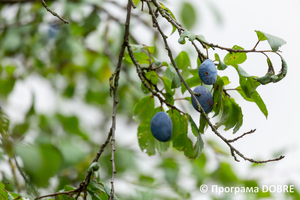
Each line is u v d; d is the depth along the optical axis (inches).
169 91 70.3
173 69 68.1
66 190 68.6
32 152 79.2
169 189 92.0
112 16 93.1
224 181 92.1
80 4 90.8
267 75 66.5
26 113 91.3
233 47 67.0
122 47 69.7
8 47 93.3
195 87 68.0
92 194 67.3
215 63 67.6
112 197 66.2
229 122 69.0
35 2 92.4
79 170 92.6
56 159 81.0
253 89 67.7
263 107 68.8
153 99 71.0
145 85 69.2
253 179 90.8
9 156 76.0
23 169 77.9
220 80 67.7
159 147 71.8
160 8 67.8
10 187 77.2
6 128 76.4
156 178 93.9
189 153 70.5
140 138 71.7
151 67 70.2
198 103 66.7
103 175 93.7
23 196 66.9
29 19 93.7
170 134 68.7
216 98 68.0
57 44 93.0
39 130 92.1
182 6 89.1
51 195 67.7
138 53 70.5
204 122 68.3
